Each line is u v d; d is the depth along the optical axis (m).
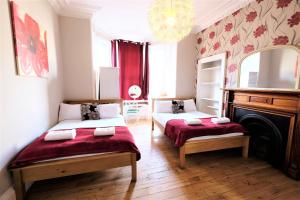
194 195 1.63
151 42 4.94
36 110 2.00
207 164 2.26
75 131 2.07
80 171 1.66
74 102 3.24
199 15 3.35
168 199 1.57
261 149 2.41
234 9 2.94
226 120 2.59
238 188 1.74
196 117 3.15
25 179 1.48
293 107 1.90
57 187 1.73
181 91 4.28
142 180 1.87
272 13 2.30
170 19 2.07
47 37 2.40
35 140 1.83
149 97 5.00
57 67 2.86
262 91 2.26
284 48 2.15
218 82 3.61
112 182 1.83
